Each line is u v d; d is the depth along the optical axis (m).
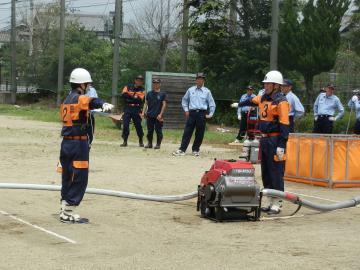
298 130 26.48
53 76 47.53
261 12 30.55
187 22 32.69
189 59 38.06
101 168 14.93
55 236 8.25
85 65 44.31
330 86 17.52
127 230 8.73
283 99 9.93
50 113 38.16
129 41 43.88
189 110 18.03
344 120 25.28
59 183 12.45
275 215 10.12
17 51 53.34
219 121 32.53
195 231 8.75
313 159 13.52
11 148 18.58
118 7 34.00
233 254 7.49
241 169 9.36
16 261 7.03
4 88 56.84
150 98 19.69
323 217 10.05
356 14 34.97
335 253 7.59
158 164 15.96
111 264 6.98
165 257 7.31
